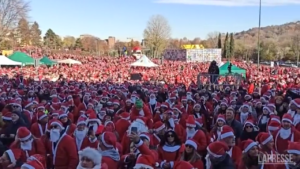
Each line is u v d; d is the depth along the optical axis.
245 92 18.73
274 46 109.06
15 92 16.38
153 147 6.68
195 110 11.02
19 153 5.42
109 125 7.88
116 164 5.75
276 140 7.25
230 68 27.88
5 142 7.53
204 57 87.44
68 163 5.94
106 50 134.75
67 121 8.41
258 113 11.59
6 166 5.25
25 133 6.01
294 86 23.00
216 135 8.06
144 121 8.46
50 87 21.59
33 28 114.75
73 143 6.01
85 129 6.74
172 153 6.39
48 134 6.97
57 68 47.75
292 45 105.88
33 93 16.64
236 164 6.05
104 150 5.74
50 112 10.96
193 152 5.68
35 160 4.73
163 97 17.91
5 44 82.88
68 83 25.45
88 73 43.50
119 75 41.69
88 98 14.64
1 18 78.19
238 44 122.88
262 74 44.56
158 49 105.50
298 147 5.48
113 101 12.57
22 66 45.59
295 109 8.90
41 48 101.88
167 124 8.68
